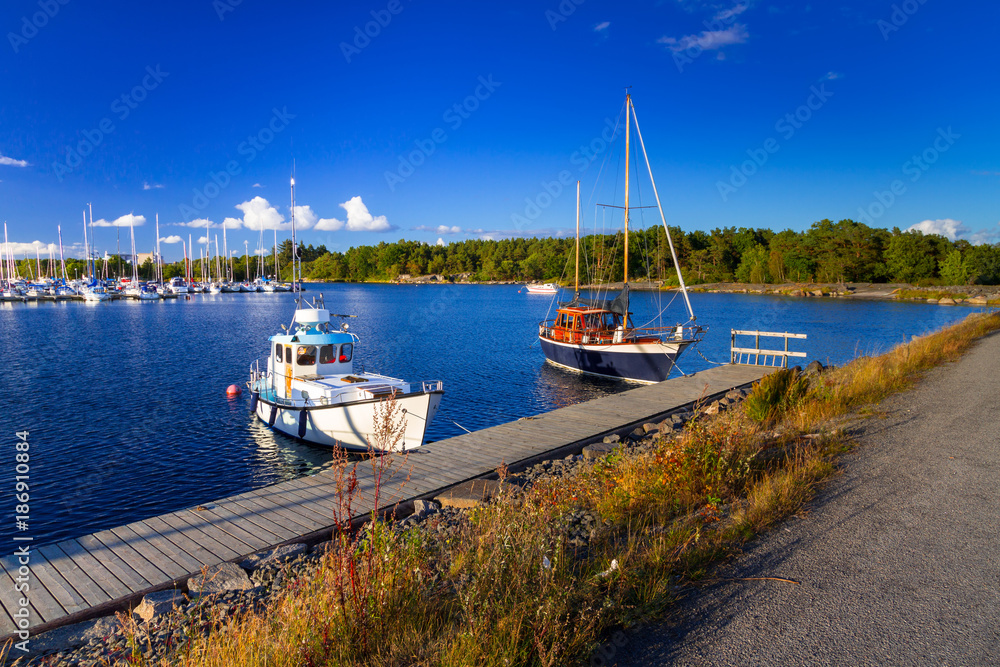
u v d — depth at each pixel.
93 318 60.41
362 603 4.34
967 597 4.56
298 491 8.84
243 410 20.19
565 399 22.77
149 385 24.77
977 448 8.58
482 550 5.13
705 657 3.90
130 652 4.75
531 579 4.61
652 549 5.36
